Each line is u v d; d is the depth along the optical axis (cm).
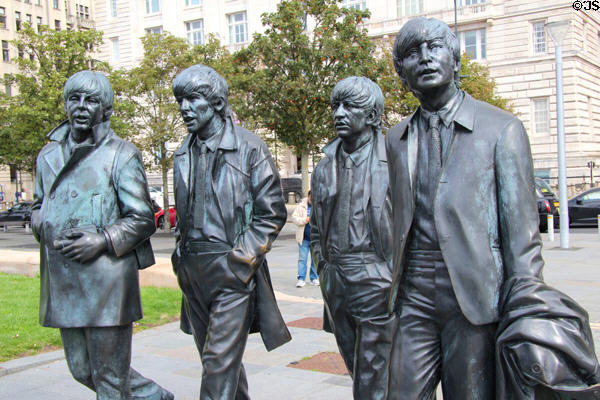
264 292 375
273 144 2694
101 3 3875
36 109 2091
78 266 333
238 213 365
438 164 251
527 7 3070
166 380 491
